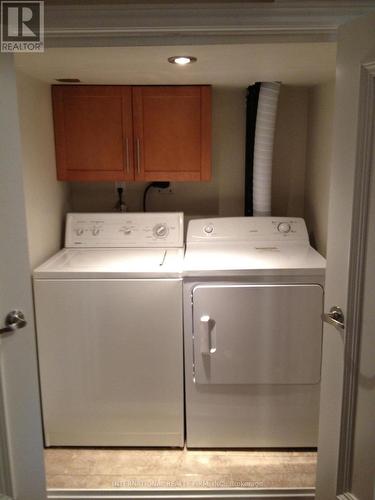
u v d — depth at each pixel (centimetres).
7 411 155
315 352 214
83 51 168
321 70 208
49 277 210
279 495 189
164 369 218
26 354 155
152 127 250
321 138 248
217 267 210
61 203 266
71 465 217
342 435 150
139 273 209
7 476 158
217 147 280
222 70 208
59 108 247
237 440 226
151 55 175
